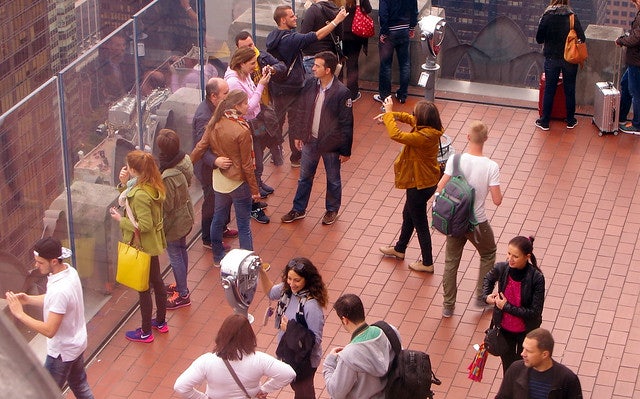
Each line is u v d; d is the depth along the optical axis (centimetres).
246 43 837
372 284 848
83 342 636
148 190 712
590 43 1130
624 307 822
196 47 871
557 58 1071
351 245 901
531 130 1121
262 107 768
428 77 995
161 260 786
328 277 855
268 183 958
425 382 563
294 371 585
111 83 755
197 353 750
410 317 806
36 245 606
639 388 728
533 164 1054
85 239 721
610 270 874
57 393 89
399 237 891
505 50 1198
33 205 670
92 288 741
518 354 678
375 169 1034
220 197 802
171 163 741
